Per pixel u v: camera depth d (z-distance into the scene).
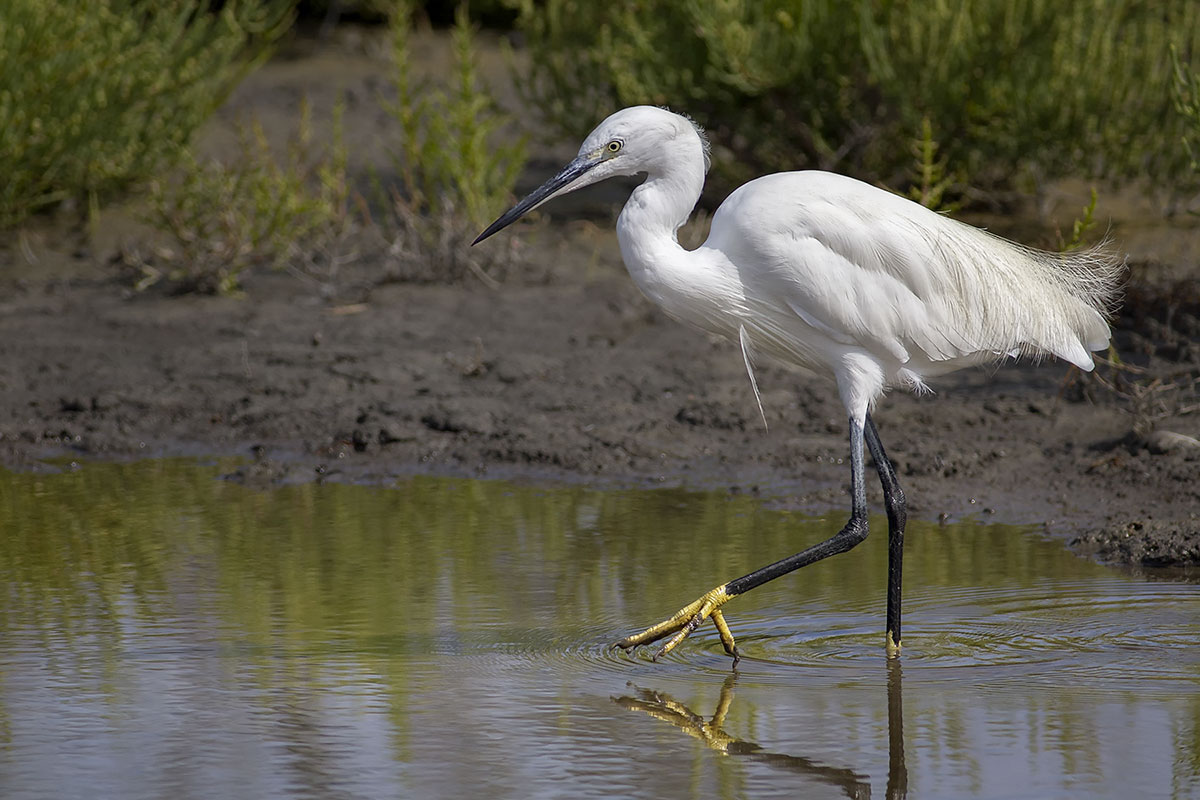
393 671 7.70
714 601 7.91
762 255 8.41
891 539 8.10
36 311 15.62
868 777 6.34
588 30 18.34
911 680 7.50
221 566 9.53
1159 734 6.71
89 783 6.33
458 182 16.84
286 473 11.84
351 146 20.62
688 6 16.84
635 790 6.24
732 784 6.29
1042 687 7.37
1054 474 11.28
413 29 27.12
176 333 15.13
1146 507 10.41
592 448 12.29
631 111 8.41
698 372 14.06
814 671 7.68
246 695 7.36
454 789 6.25
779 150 17.80
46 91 16.36
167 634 8.27
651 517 10.64
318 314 15.64
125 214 18.42
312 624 8.43
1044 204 17.28
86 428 12.98
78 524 10.48
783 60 16.81
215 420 13.16
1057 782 6.22
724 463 12.00
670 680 7.57
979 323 8.61
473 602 8.82
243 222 16.09
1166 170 16.58
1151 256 15.68
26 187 17.00
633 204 8.50
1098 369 13.22
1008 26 16.14
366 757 6.59
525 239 17.66
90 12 17.11
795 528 10.31
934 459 11.54
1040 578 9.10
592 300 15.98
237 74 20.41
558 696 7.36
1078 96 16.08
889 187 17.38
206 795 6.20
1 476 11.79
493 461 12.20
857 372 8.59
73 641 8.14
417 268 16.56
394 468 12.08
